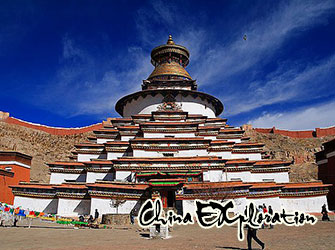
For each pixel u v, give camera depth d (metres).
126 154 31.44
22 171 35.28
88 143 33.72
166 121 34.59
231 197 24.78
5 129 60.81
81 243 11.68
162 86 40.66
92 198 24.92
